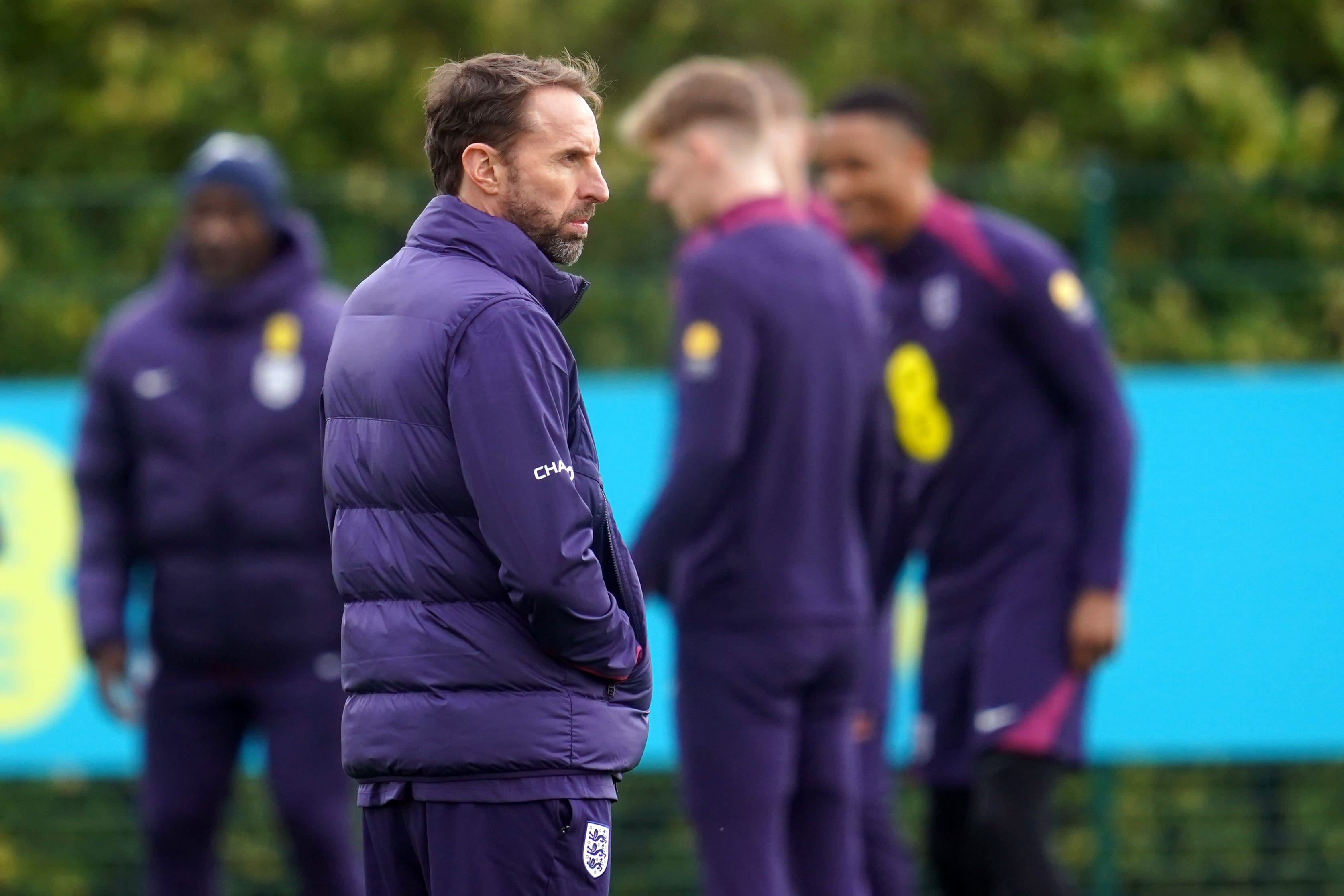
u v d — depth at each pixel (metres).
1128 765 25.77
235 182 19.39
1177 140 34.81
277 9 35.88
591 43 35.41
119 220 29.38
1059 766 17.98
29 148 34.84
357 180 26.47
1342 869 25.47
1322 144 34.62
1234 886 25.61
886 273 19.16
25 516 23.50
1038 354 18.22
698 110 16.39
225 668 19.50
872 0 35.09
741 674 15.83
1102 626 17.88
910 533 18.67
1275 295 25.83
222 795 19.81
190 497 19.28
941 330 18.53
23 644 23.41
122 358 19.61
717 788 15.86
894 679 21.88
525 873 10.70
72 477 20.09
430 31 35.66
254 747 25.56
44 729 23.30
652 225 28.95
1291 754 23.44
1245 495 23.61
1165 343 25.89
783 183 18.95
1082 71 34.94
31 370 25.69
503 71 11.08
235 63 35.62
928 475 18.73
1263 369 25.97
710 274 15.78
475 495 10.50
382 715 10.79
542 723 10.69
